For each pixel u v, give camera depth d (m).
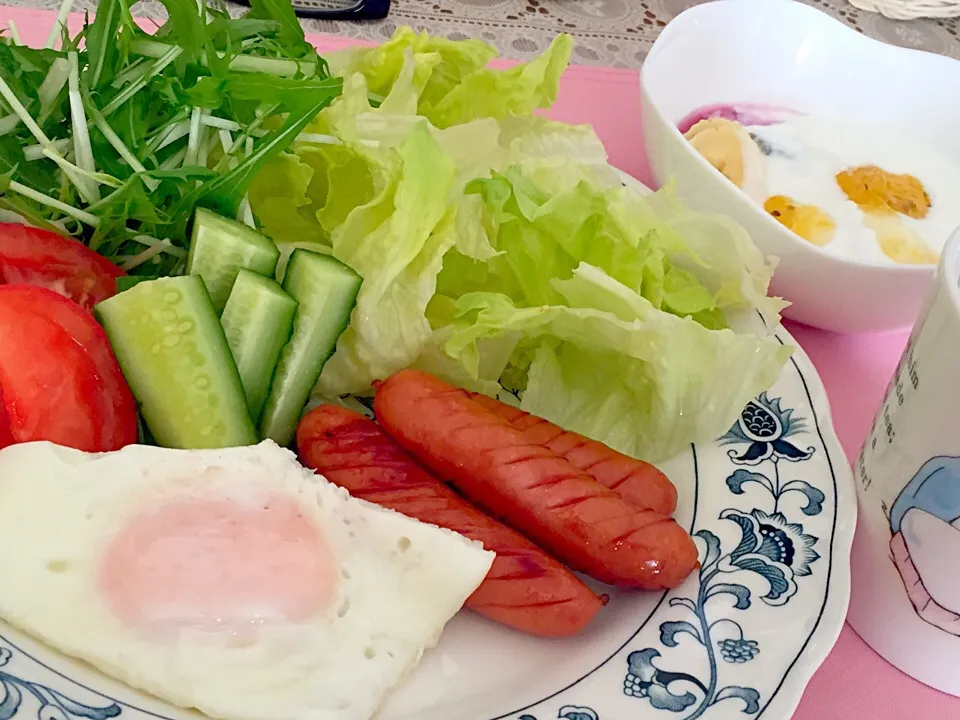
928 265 0.30
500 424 0.27
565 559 0.26
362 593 0.24
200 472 0.25
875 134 0.40
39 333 0.24
